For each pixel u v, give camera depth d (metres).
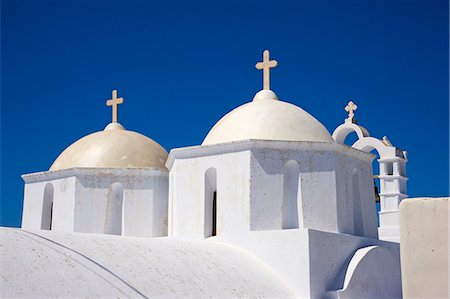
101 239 11.77
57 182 18.67
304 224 15.12
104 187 18.48
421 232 8.77
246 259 14.23
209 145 15.85
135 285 10.33
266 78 18.50
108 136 19.94
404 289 8.77
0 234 9.87
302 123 16.58
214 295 11.61
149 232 18.44
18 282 8.70
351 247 15.30
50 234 10.94
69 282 9.32
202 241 14.91
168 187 19.08
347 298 14.17
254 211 14.98
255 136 15.98
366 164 17.28
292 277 13.98
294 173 15.55
